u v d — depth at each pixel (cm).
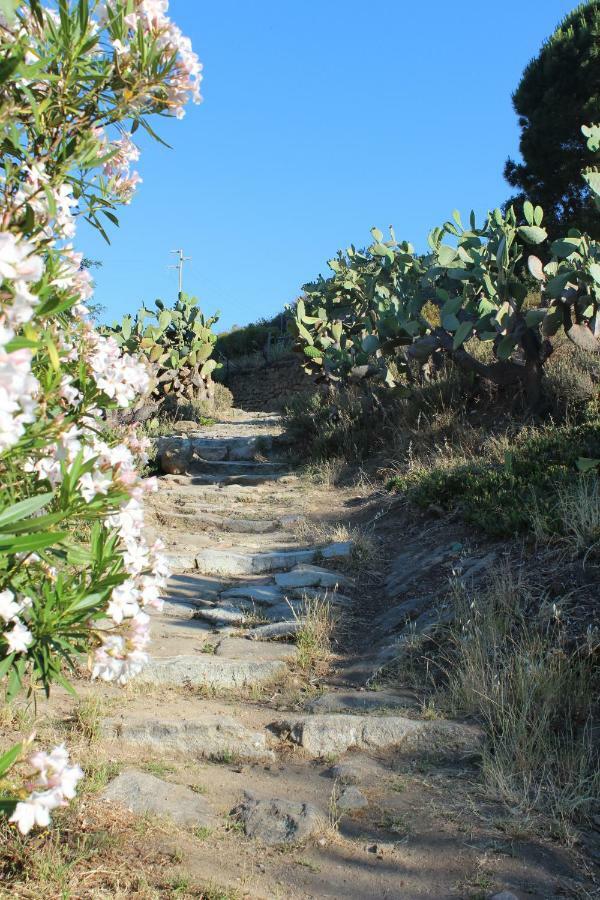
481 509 687
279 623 580
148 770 368
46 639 212
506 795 346
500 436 860
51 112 227
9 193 212
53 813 309
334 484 1042
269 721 438
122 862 285
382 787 366
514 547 605
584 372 873
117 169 253
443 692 453
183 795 345
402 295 1204
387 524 802
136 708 433
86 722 396
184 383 1800
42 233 220
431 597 583
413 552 700
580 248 856
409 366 1155
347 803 349
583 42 2208
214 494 1024
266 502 993
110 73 231
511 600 518
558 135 2186
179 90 239
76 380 240
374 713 438
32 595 214
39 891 258
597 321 852
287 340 2652
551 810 337
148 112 244
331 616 594
